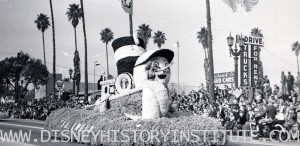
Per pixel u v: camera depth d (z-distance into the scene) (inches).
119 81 550.6
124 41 580.1
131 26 1338.6
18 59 2246.6
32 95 2765.7
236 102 816.9
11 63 2235.5
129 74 545.6
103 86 590.2
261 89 986.1
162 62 503.5
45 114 1449.3
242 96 972.6
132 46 573.9
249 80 1259.8
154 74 497.7
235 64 1122.0
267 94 954.1
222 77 1432.1
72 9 2222.0
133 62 557.0
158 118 458.0
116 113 524.1
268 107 722.8
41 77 2290.8
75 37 2250.2
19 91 2277.3
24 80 2298.2
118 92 548.1
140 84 500.4
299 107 718.5
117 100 541.6
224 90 1123.9
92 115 551.5
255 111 753.0
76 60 2230.6
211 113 889.5
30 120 1428.4
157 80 497.0
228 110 831.7
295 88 990.4
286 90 1136.8
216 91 1147.3
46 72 2315.5
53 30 2011.6
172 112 526.3
